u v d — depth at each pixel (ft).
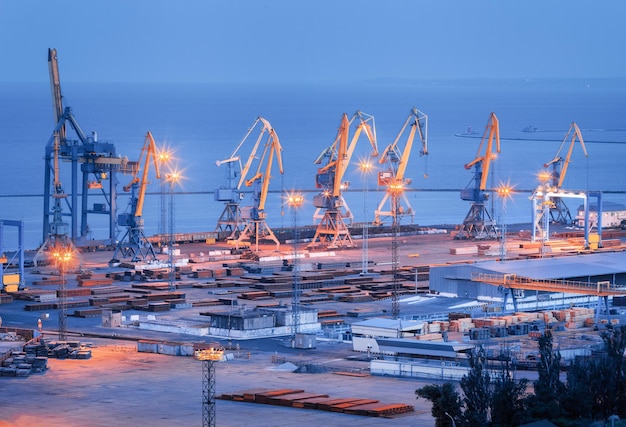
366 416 501.15
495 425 450.30
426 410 511.40
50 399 541.75
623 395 466.29
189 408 522.06
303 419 497.46
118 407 525.75
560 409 453.17
